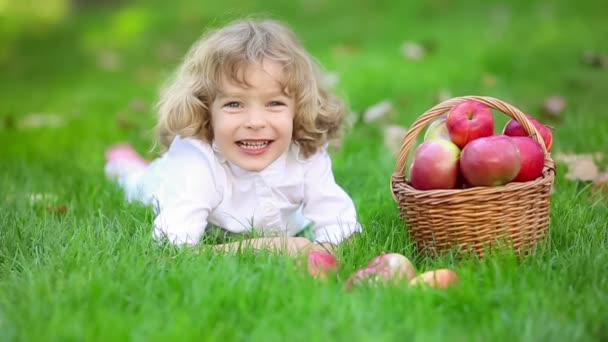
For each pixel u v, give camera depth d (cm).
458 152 211
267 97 220
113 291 193
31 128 352
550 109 306
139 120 350
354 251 215
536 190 209
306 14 669
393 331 182
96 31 700
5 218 229
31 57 614
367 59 428
